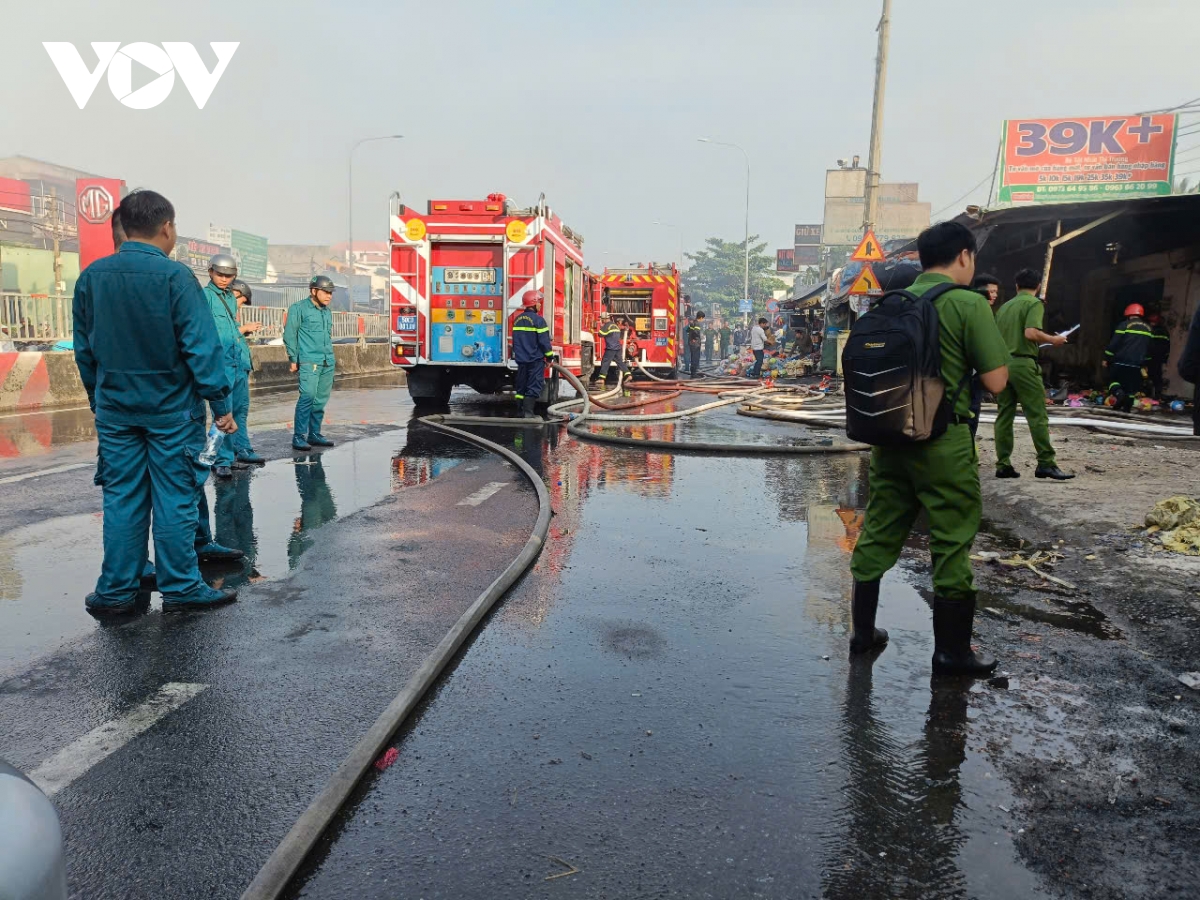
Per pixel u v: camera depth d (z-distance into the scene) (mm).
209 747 2951
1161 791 2695
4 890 1182
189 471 4352
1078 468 7945
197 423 4379
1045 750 2961
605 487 7734
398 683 3482
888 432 3381
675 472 8578
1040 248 17047
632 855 2363
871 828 2498
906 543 5828
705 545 5715
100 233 29828
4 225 33781
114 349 4125
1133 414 13188
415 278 13406
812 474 8508
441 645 3695
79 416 12648
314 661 3705
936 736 3062
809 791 2693
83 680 3496
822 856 2365
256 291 51406
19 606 4391
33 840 1271
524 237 13117
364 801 2621
